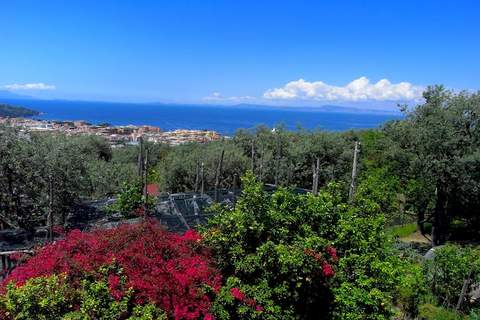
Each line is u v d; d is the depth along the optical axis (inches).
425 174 635.5
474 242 717.9
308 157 1031.6
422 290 383.2
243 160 973.2
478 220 756.6
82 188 585.3
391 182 728.3
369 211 379.9
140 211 498.3
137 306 233.0
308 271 279.4
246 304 269.4
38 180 519.8
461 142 626.2
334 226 343.6
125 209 516.4
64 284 237.6
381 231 360.5
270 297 282.4
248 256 286.0
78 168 585.9
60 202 529.3
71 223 512.1
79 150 622.5
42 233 462.6
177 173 955.3
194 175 935.7
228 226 299.9
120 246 276.7
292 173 976.3
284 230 307.4
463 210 740.7
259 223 296.0
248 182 321.4
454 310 399.9
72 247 282.0
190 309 248.5
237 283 278.7
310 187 1025.5
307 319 314.2
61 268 256.7
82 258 261.6
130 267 254.2
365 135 1163.9
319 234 336.2
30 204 536.7
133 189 530.9
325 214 340.2
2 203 526.9
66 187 539.5
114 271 252.5
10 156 510.3
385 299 313.1
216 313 258.1
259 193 307.7
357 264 327.9
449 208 738.8
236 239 298.4
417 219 823.1
